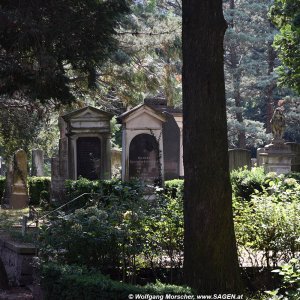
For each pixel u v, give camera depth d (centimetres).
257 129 4578
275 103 4991
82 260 973
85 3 1553
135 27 2631
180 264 1012
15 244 1303
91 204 1184
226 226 873
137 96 2830
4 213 2197
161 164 2006
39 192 2653
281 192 1152
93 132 2156
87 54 1582
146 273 1025
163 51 2786
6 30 1495
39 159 3064
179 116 2827
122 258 982
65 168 2184
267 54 4975
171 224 1013
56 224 998
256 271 1015
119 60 2508
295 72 1786
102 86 2820
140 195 1051
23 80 1539
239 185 1728
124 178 1994
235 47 5006
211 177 869
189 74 882
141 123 2008
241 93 4906
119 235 960
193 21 879
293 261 798
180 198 1112
